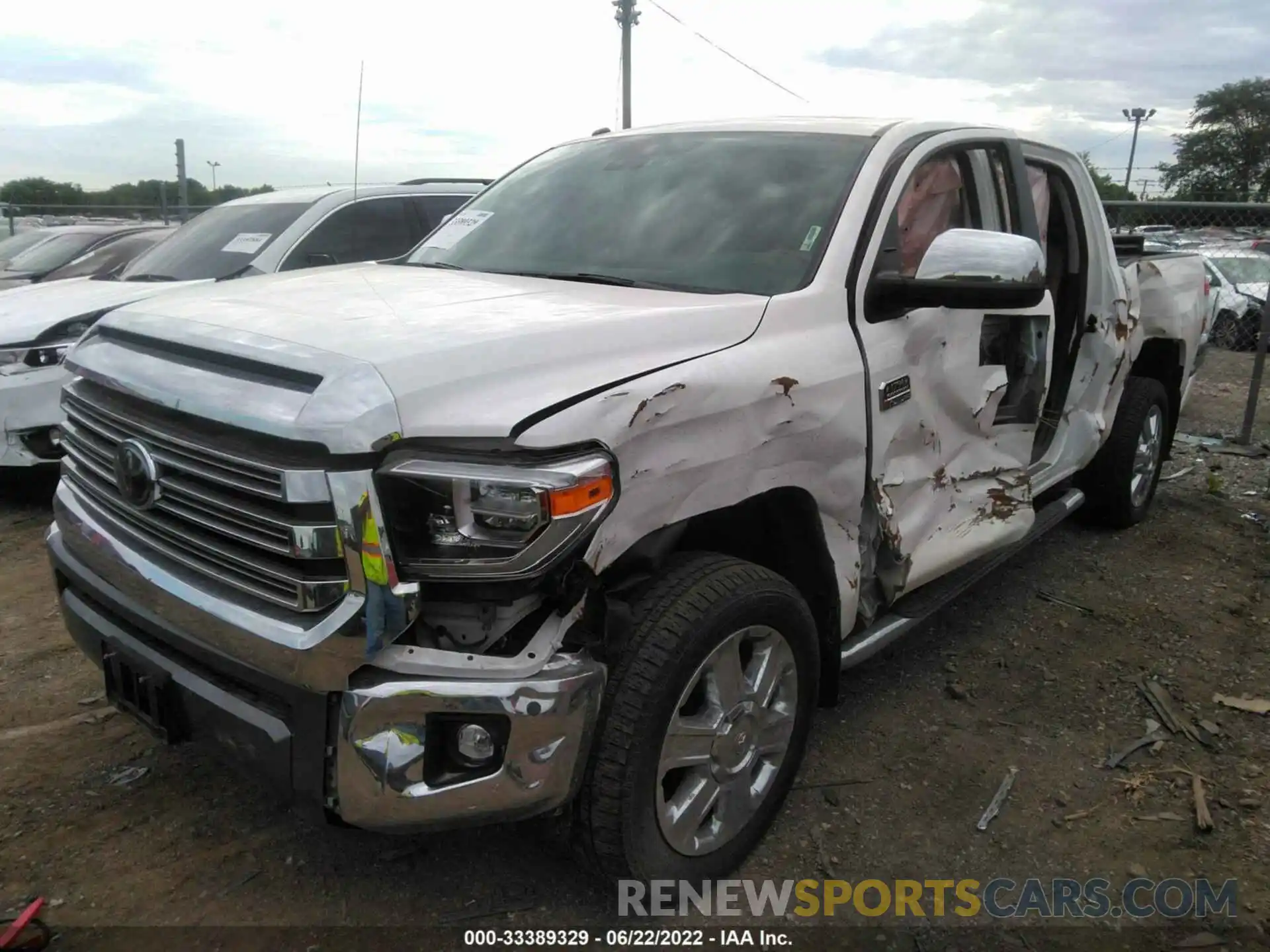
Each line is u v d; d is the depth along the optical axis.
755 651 2.72
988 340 3.63
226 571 2.28
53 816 2.97
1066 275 4.45
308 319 2.45
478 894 2.70
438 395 2.11
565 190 3.75
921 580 3.26
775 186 3.30
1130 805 3.17
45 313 5.69
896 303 2.99
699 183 3.45
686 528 2.65
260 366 2.21
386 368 2.10
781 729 2.82
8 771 3.19
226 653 2.27
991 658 4.15
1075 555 5.34
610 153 3.89
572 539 2.12
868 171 3.23
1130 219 9.04
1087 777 3.32
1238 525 5.91
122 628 2.61
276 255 6.70
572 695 2.19
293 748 2.21
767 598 2.61
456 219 3.96
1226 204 8.32
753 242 3.13
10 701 3.63
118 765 3.24
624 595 2.45
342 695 2.15
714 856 2.70
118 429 2.51
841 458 2.84
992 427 3.59
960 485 3.48
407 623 2.09
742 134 3.68
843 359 2.85
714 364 2.49
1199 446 7.98
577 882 2.75
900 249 3.23
